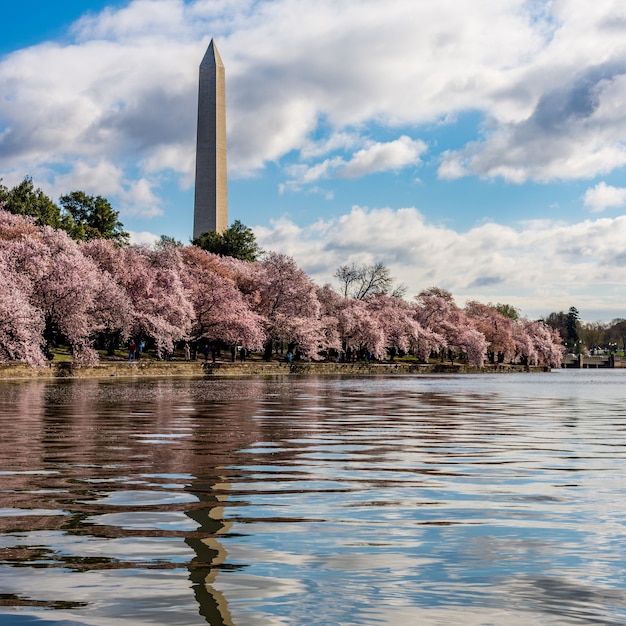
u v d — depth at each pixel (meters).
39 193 94.50
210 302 78.38
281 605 5.00
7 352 51.31
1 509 8.04
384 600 5.12
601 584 5.48
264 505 8.34
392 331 108.75
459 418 21.47
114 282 66.19
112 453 12.74
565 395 38.88
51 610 4.88
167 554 6.22
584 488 9.54
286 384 48.50
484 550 6.43
